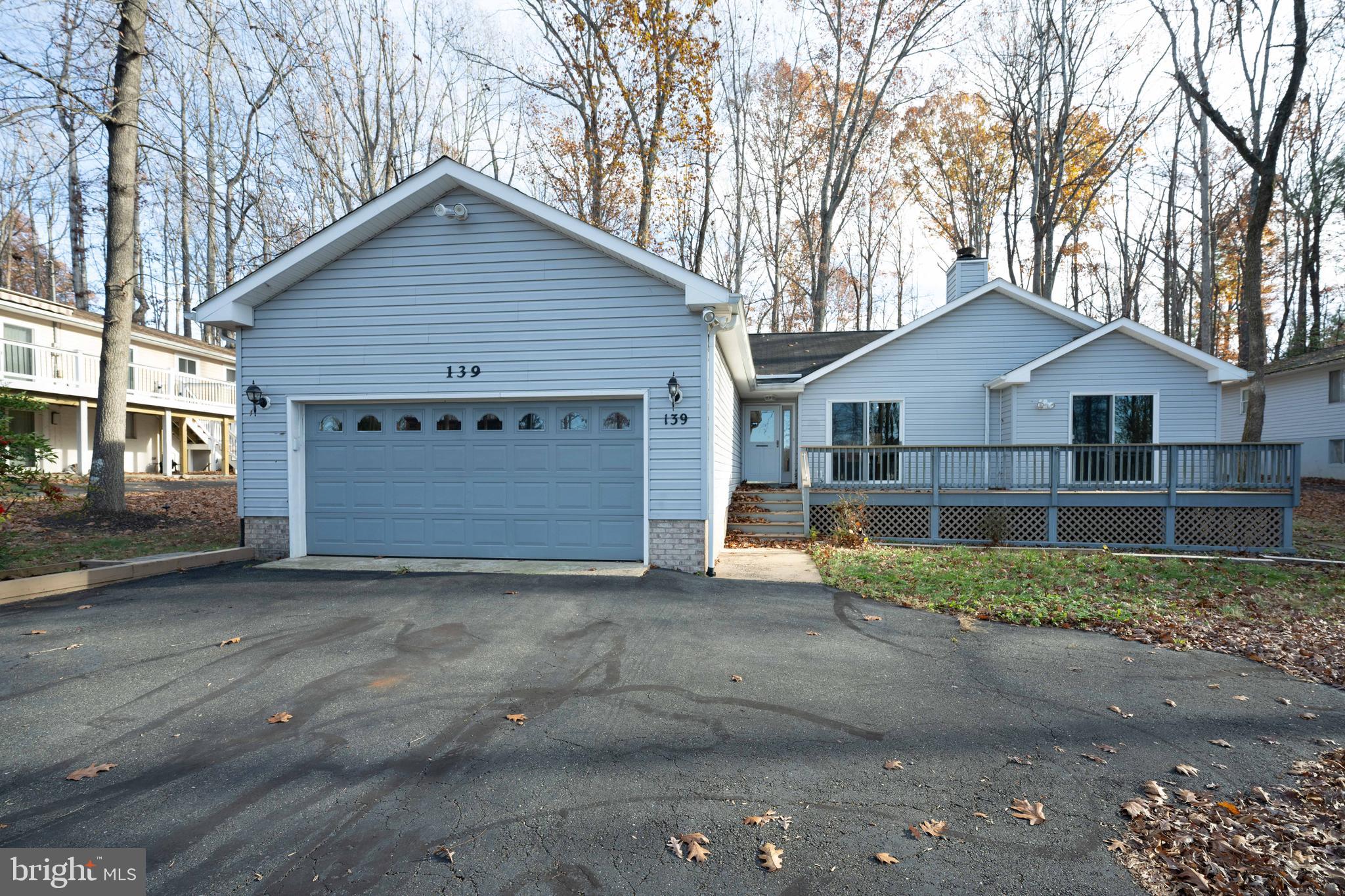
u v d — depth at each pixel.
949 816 3.18
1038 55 23.34
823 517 12.77
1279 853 2.91
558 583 7.87
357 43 22.08
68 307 19.19
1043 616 6.91
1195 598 7.79
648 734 4.05
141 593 7.27
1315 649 5.97
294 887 2.62
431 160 24.50
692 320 8.83
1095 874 2.76
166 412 21.41
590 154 20.28
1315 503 16.86
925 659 5.56
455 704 4.46
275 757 3.70
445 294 9.24
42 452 8.03
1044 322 14.84
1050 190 22.83
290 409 9.47
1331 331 25.53
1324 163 24.23
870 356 15.38
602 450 9.15
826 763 3.70
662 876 2.71
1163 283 32.44
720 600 7.42
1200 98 14.99
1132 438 13.84
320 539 9.62
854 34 23.20
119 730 4.01
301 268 9.21
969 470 12.60
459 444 9.40
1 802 3.22
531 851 2.88
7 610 6.58
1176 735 4.13
